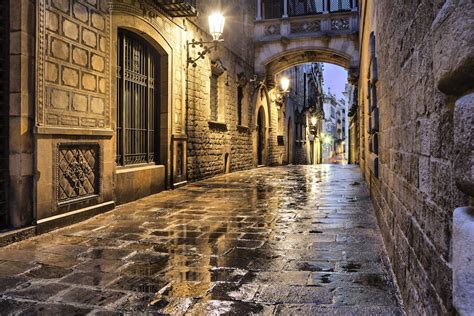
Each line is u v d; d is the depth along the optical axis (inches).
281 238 191.5
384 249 168.7
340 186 425.1
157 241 187.8
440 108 67.6
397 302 112.2
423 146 82.4
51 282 131.9
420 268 84.7
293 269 143.6
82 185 249.3
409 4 98.9
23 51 201.0
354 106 842.2
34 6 207.6
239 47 663.8
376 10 207.5
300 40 759.7
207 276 136.9
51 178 217.6
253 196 347.3
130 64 342.3
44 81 215.0
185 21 430.9
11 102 200.8
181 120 426.0
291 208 280.7
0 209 194.2
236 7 647.1
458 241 47.9
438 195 68.6
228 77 599.8
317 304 111.7
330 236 194.2
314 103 1478.8
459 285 46.9
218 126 553.9
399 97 120.2
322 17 752.3
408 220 102.3
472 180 45.4
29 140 204.7
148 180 350.0
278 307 110.0
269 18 846.5
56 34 225.5
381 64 181.6
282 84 792.3
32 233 199.5
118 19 297.9
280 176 560.7
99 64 269.1
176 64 409.1
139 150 360.5
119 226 223.1
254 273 139.7
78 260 157.1
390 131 147.3
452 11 50.6
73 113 241.1
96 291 123.6
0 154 197.6
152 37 354.0
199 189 401.4
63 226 222.2
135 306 111.8
